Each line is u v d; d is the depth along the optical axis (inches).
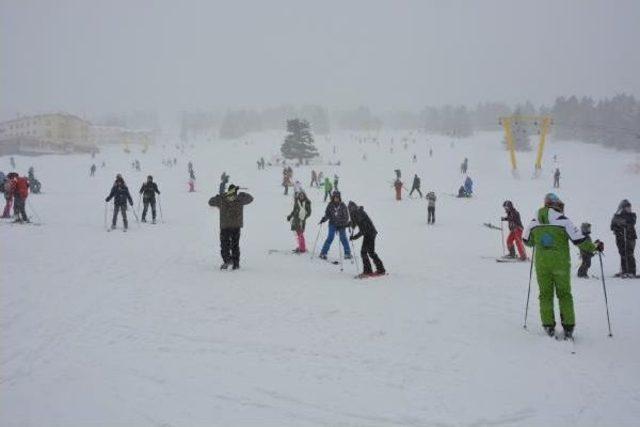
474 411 192.5
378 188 1622.8
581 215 1027.3
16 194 710.5
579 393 208.5
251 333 276.5
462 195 1343.5
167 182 1800.0
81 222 764.6
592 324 307.1
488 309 337.4
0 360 231.6
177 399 199.0
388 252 592.7
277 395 203.5
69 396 199.6
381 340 269.0
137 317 300.5
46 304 320.8
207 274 430.6
